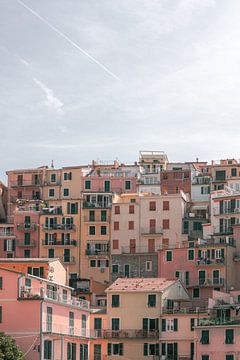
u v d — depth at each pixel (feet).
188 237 548.31
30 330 338.13
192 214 562.25
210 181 605.73
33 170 620.90
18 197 617.62
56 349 351.46
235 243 509.35
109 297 442.91
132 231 555.69
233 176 606.14
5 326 340.80
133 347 431.43
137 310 436.76
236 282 496.23
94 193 572.92
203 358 401.08
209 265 489.67
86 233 562.25
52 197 609.83
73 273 555.28
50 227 566.77
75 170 608.19
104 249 555.69
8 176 625.41
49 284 373.40
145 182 622.95
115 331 434.71
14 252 566.77
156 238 551.59
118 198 578.66
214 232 536.42
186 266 497.87
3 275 345.92
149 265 538.06
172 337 426.10
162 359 425.28
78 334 381.81
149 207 558.15
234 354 393.09
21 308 341.21
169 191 611.88
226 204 539.29
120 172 625.41
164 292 439.22
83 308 389.80
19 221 572.51
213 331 401.70
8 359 315.78
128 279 467.52
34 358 335.26
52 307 351.87
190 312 428.56
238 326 394.73
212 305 423.23
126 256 545.44
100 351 433.48
